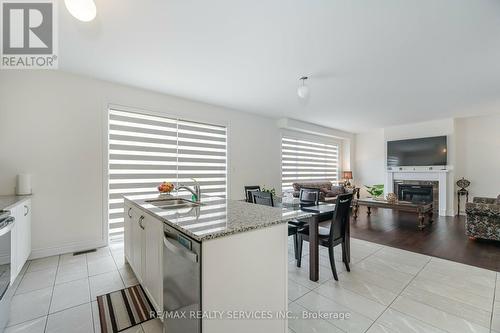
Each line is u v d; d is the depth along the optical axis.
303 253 3.16
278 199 3.49
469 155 5.74
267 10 1.90
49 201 2.92
